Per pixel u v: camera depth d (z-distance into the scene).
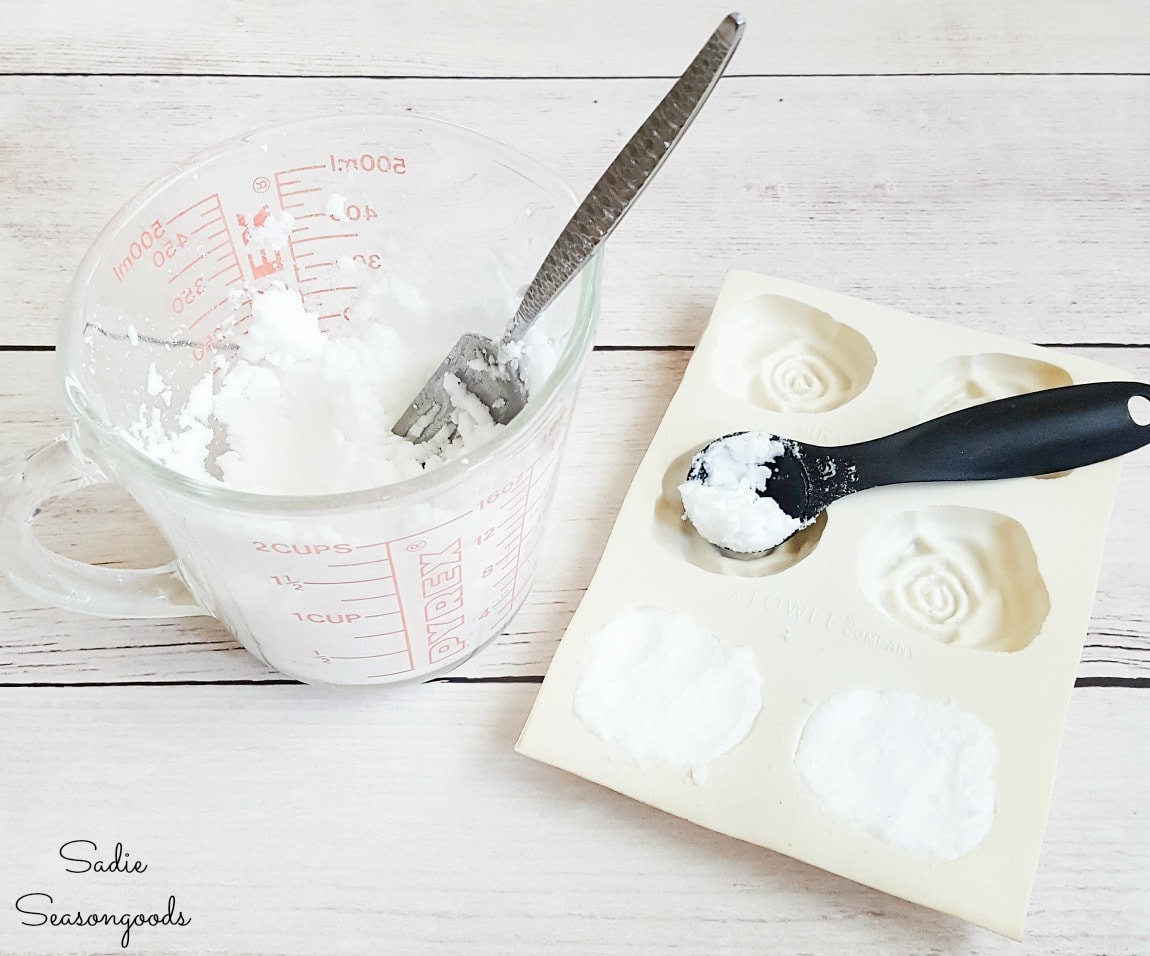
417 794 0.54
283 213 0.58
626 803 0.54
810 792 0.52
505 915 0.51
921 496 0.62
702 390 0.66
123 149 0.80
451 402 0.55
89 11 0.89
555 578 0.62
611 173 0.41
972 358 0.68
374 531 0.43
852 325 0.69
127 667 0.58
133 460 0.43
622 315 0.73
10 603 0.60
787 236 0.78
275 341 0.60
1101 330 0.72
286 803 0.54
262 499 0.41
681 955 0.50
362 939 0.50
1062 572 0.59
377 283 0.62
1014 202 0.80
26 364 0.68
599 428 0.68
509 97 0.84
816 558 0.60
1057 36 0.90
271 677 0.58
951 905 0.49
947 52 0.89
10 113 0.82
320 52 0.87
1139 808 0.54
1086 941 0.50
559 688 0.55
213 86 0.84
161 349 0.55
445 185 0.56
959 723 0.54
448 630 0.53
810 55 0.88
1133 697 0.58
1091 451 0.62
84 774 0.55
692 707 0.55
